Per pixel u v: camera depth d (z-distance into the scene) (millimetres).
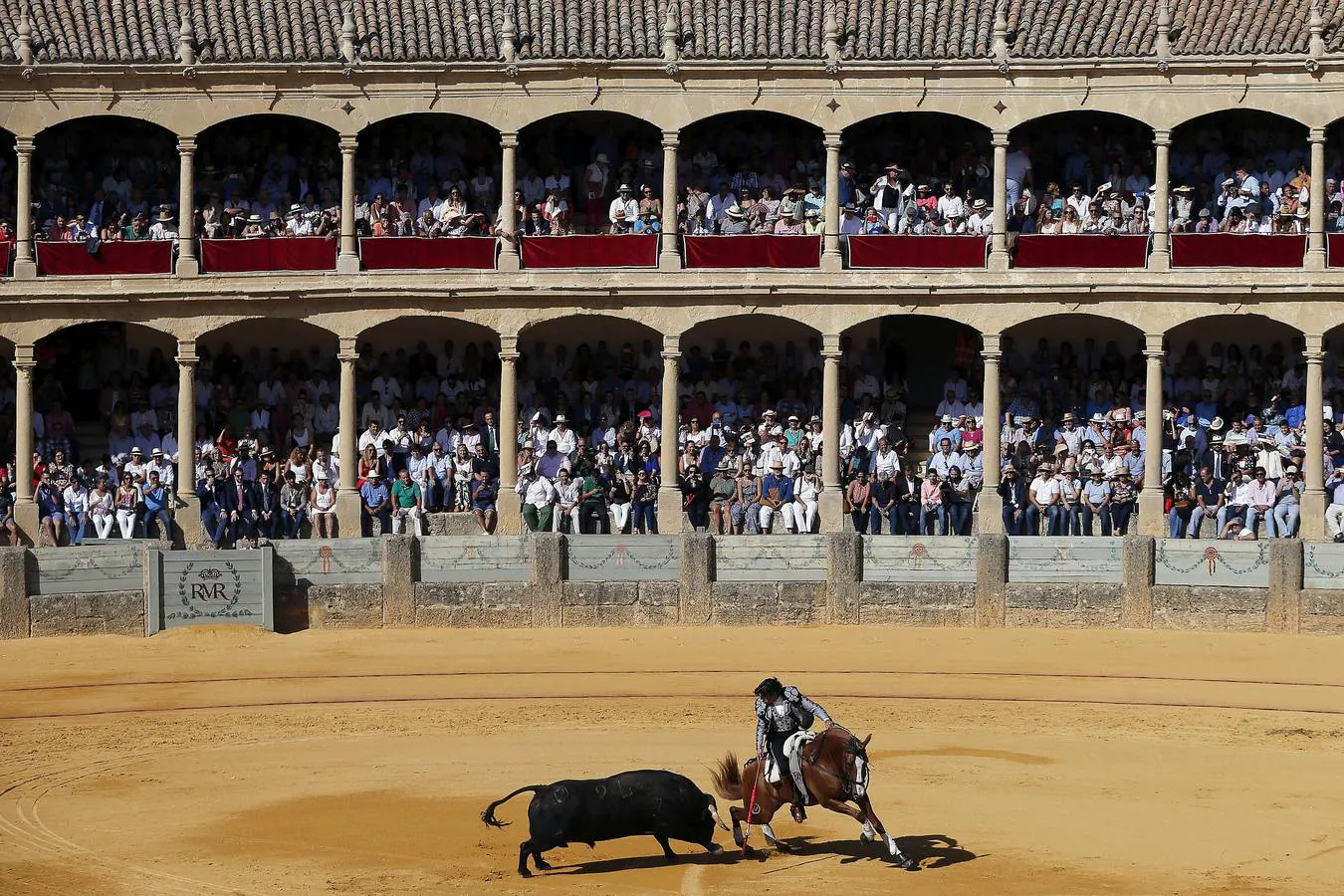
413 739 34906
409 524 52062
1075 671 41094
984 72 54375
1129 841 26938
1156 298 53938
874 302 54438
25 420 53438
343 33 54406
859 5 56031
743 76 54688
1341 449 53656
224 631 44906
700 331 57781
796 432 53750
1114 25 55125
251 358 57000
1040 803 29484
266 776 31781
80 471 52844
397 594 45875
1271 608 45031
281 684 40094
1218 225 55500
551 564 46000
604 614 46125
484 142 57375
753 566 46375
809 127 57344
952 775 31750
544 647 43875
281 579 45750
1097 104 54469
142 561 45125
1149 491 53031
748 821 26219
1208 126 56875
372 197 56562
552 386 55938
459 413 55219
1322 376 53188
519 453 54250
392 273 54500
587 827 25062
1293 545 44969
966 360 56156
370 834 27359
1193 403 54688
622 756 33156
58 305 53844
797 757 25641
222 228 55219
